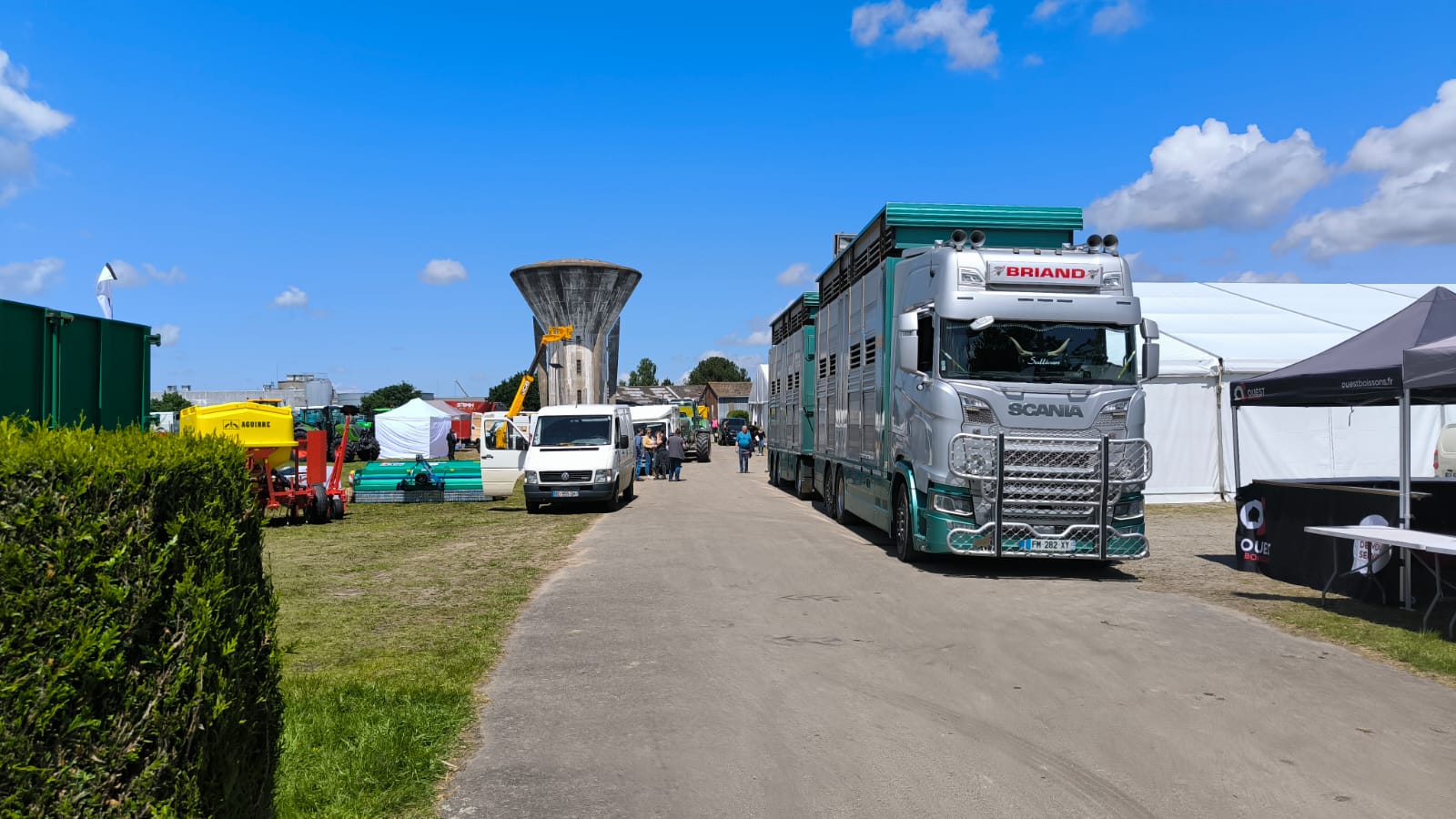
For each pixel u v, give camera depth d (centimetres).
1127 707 562
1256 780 446
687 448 4388
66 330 796
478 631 773
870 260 1405
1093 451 1039
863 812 410
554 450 1947
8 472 227
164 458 261
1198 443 1961
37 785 228
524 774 456
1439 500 1080
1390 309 2378
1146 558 1212
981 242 1102
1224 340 2117
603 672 644
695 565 1141
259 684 316
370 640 739
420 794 429
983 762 470
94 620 237
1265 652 700
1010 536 1036
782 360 2533
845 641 738
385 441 4272
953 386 1049
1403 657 683
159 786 249
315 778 430
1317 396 951
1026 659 680
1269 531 1049
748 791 433
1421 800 422
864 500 1426
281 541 1425
